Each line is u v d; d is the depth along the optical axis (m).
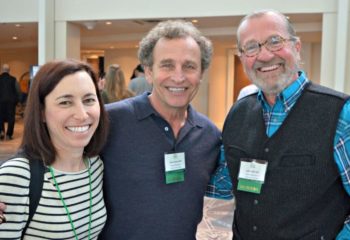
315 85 1.59
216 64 13.80
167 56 1.59
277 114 1.56
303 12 8.06
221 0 8.45
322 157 1.44
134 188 1.63
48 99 1.40
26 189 1.35
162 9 8.80
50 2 9.30
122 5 9.02
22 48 16.30
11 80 9.41
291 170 1.47
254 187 1.53
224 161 1.79
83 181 1.50
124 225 1.62
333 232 1.47
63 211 1.42
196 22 9.63
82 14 9.29
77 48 10.12
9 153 7.49
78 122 1.42
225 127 1.75
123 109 1.71
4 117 9.43
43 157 1.40
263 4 8.24
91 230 1.52
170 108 1.68
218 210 4.40
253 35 1.56
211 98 13.84
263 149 1.55
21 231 1.35
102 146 1.59
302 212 1.46
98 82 1.55
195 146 1.74
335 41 7.93
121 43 12.95
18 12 9.73
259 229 1.53
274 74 1.54
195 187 1.71
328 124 1.45
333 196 1.47
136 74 5.64
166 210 1.64
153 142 1.67
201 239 3.59
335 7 7.86
